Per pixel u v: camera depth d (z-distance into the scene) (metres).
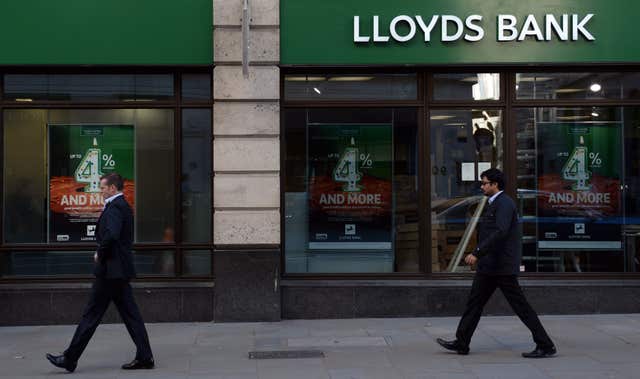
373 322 9.91
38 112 10.18
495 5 10.01
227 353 8.28
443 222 10.38
